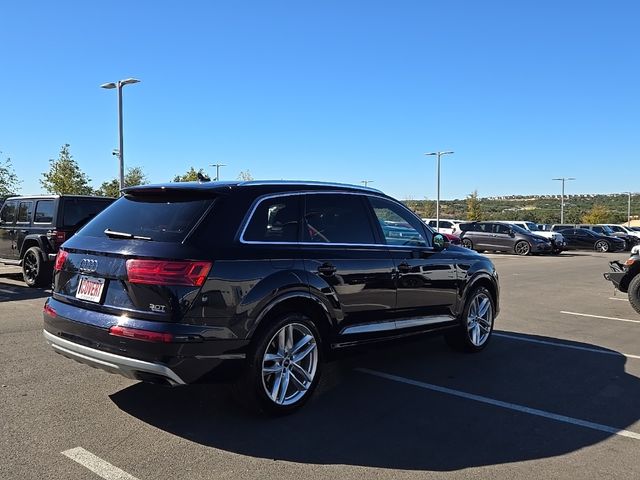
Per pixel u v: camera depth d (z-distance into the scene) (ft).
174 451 12.32
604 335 25.64
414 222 19.62
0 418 13.94
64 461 11.70
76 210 36.63
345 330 16.10
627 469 11.90
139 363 12.76
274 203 15.08
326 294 15.33
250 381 13.76
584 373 19.16
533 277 53.42
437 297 19.56
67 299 14.69
